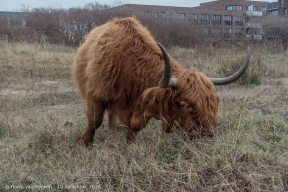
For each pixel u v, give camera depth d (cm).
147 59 454
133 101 462
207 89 392
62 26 2100
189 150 404
